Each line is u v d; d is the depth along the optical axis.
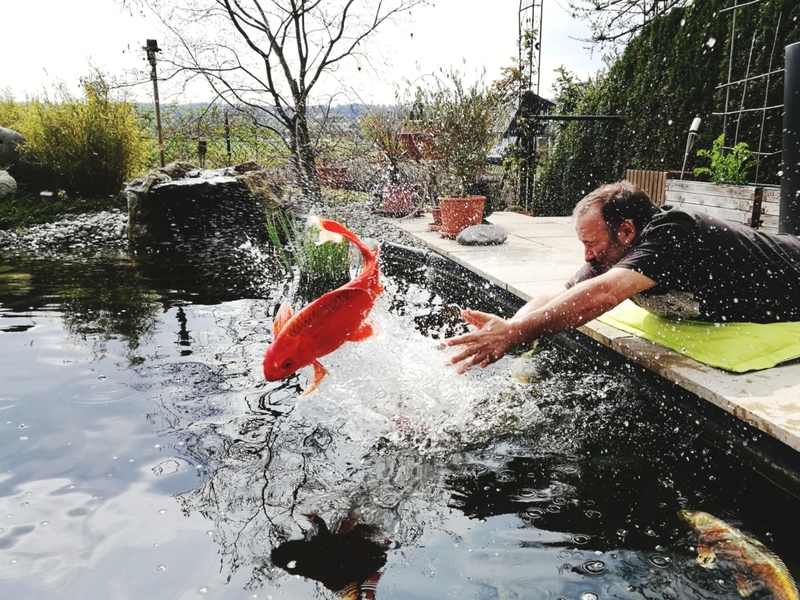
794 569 1.51
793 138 4.02
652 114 8.45
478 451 2.15
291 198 8.59
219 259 5.91
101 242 7.17
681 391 2.41
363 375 2.77
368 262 1.98
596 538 1.64
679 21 7.94
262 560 1.54
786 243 2.62
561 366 2.98
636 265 2.30
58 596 1.40
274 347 1.76
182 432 2.26
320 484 1.92
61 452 2.11
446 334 3.47
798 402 2.10
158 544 1.60
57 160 9.37
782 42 6.29
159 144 9.93
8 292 4.53
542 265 4.83
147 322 3.71
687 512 1.75
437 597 1.39
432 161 7.58
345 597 1.39
